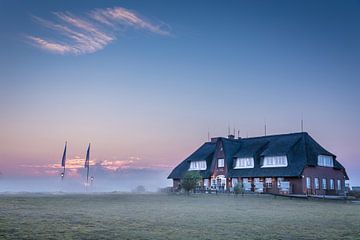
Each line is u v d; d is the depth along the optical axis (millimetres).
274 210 28906
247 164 63688
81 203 34188
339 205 36562
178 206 31641
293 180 56625
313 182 57469
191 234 15812
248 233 16297
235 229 17484
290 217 23469
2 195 51000
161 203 35406
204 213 25328
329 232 16891
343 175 64375
